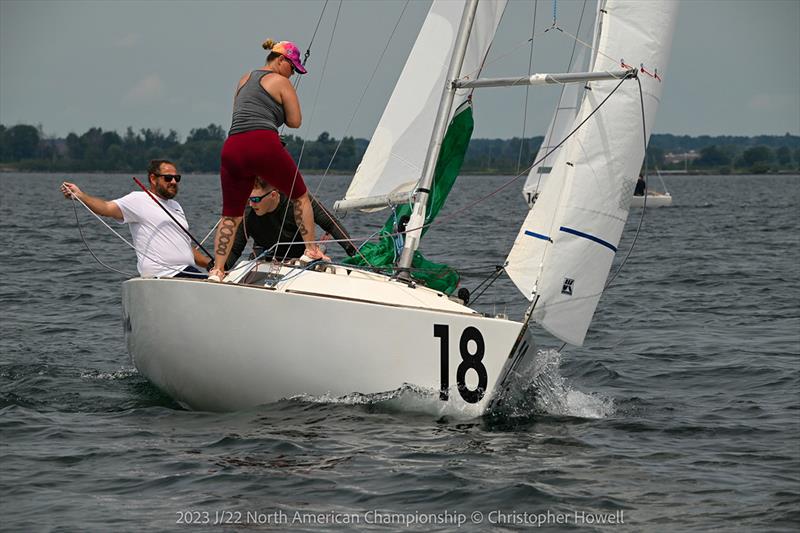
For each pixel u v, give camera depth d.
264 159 27.33
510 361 27.23
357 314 26.58
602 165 28.41
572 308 28.62
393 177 30.27
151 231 29.78
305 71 28.41
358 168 30.55
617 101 28.41
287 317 26.61
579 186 28.39
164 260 29.78
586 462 25.14
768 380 35.75
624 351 41.19
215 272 27.84
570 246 28.41
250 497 22.19
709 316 50.97
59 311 48.38
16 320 45.56
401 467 24.05
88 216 128.50
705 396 33.34
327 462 24.27
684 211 170.00
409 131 30.20
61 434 26.56
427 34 30.27
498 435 26.80
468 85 29.08
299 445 25.27
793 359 39.44
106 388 31.78
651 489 23.33
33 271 64.81
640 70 28.42
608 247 28.64
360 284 27.77
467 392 27.03
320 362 26.78
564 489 23.11
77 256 74.88
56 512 21.33
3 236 93.31
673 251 89.69
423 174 29.28
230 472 23.59
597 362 38.34
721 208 181.25
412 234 28.97
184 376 27.75
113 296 53.38
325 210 30.48
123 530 20.39
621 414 30.36
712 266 75.44
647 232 117.06
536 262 28.53
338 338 26.66
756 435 28.23
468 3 29.02
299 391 27.28
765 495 23.00
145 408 29.06
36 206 158.25
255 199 29.53
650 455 26.00
